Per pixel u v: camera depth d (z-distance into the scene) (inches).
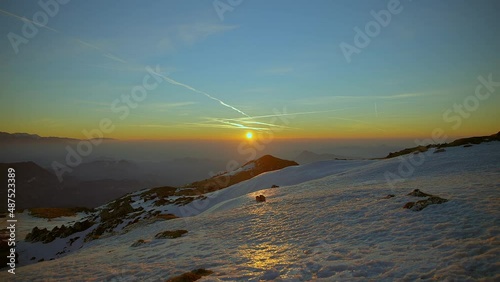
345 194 1095.6
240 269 491.2
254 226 873.5
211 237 825.5
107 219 2094.0
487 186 814.5
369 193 1035.3
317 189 1456.7
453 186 896.3
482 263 369.4
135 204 2588.6
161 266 575.2
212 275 470.9
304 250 562.9
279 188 1796.3
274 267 480.4
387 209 765.3
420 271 378.6
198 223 1111.0
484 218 537.0
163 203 2297.0
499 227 479.2
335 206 933.2
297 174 2484.0
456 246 440.1
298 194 1378.0
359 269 418.3
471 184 883.4
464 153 1622.8
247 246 665.0
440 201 698.2
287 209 1038.4
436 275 358.3
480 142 1893.5
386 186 1136.8
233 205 1519.4
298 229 750.5
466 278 341.7
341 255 496.1
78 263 732.0
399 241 518.6
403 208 737.0
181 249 724.7
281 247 613.6
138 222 1568.7
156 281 489.7
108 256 779.4
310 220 819.4
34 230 2006.6
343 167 2437.3
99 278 552.4
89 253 947.3
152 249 780.6
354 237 597.0
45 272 665.6
